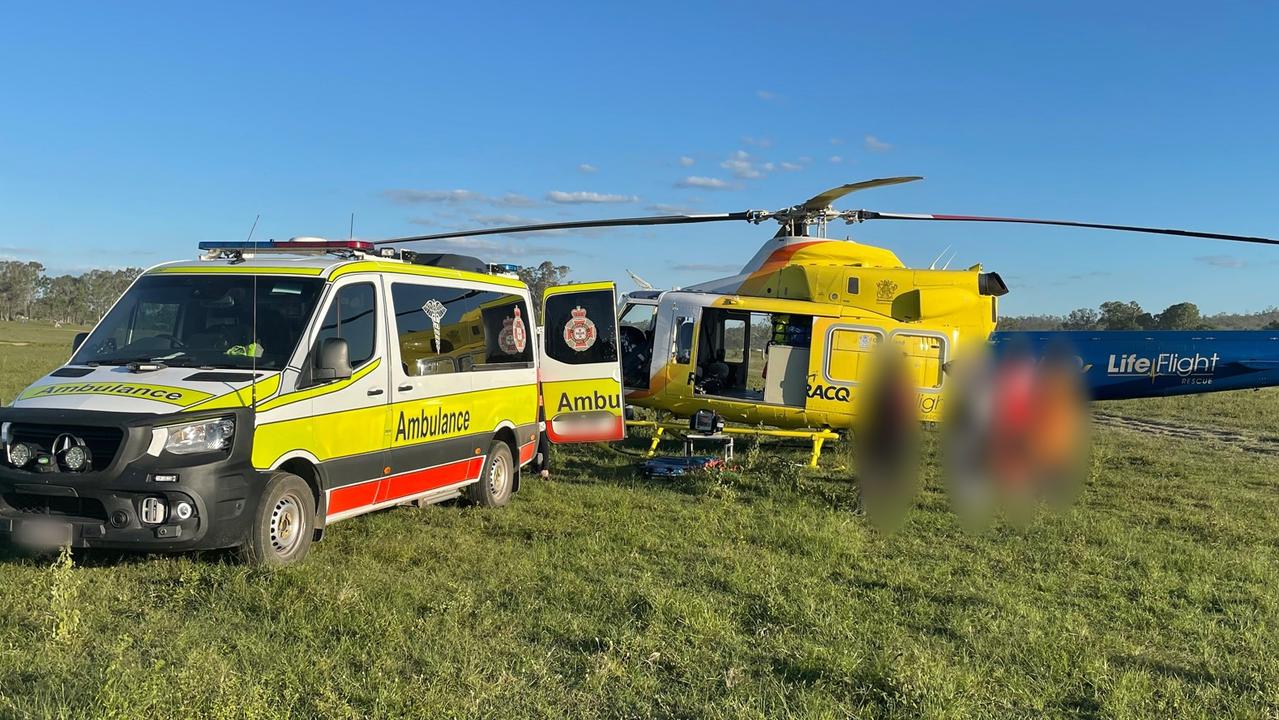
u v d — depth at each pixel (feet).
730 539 22.94
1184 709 12.84
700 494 29.12
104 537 16.55
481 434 25.48
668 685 13.33
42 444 16.97
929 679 13.10
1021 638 15.66
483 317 26.12
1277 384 36.70
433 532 22.67
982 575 20.20
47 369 80.94
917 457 32.71
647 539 22.31
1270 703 13.20
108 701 11.23
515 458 27.58
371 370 21.06
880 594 18.13
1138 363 35.94
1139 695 13.24
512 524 23.90
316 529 19.69
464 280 25.21
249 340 19.54
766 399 36.60
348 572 18.08
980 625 16.42
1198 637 16.33
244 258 21.93
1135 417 60.85
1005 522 25.71
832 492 29.22
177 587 16.72
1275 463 39.40
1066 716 12.80
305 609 15.60
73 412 16.80
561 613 16.30
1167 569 21.07
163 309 20.42
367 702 12.24
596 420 30.19
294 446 18.84
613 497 27.78
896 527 24.95
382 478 21.58
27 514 16.93
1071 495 30.55
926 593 18.53
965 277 35.12
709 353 38.52
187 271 21.04
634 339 39.83
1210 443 47.06
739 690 13.14
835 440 37.09
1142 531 25.07
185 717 11.30
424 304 23.27
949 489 29.81
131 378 18.28
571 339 30.27
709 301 37.52
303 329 19.49
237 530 17.51
